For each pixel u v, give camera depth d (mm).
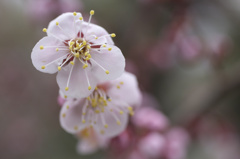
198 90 351
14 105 413
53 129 397
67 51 194
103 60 192
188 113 296
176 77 378
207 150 367
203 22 352
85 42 193
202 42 321
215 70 303
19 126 407
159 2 331
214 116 322
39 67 190
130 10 370
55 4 309
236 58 371
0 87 408
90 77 193
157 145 243
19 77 412
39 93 409
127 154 242
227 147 358
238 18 342
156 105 339
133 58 345
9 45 412
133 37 356
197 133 293
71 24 194
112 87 205
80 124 203
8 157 399
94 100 202
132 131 242
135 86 206
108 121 205
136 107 207
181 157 265
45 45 191
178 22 323
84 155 374
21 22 398
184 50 327
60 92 197
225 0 338
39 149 396
